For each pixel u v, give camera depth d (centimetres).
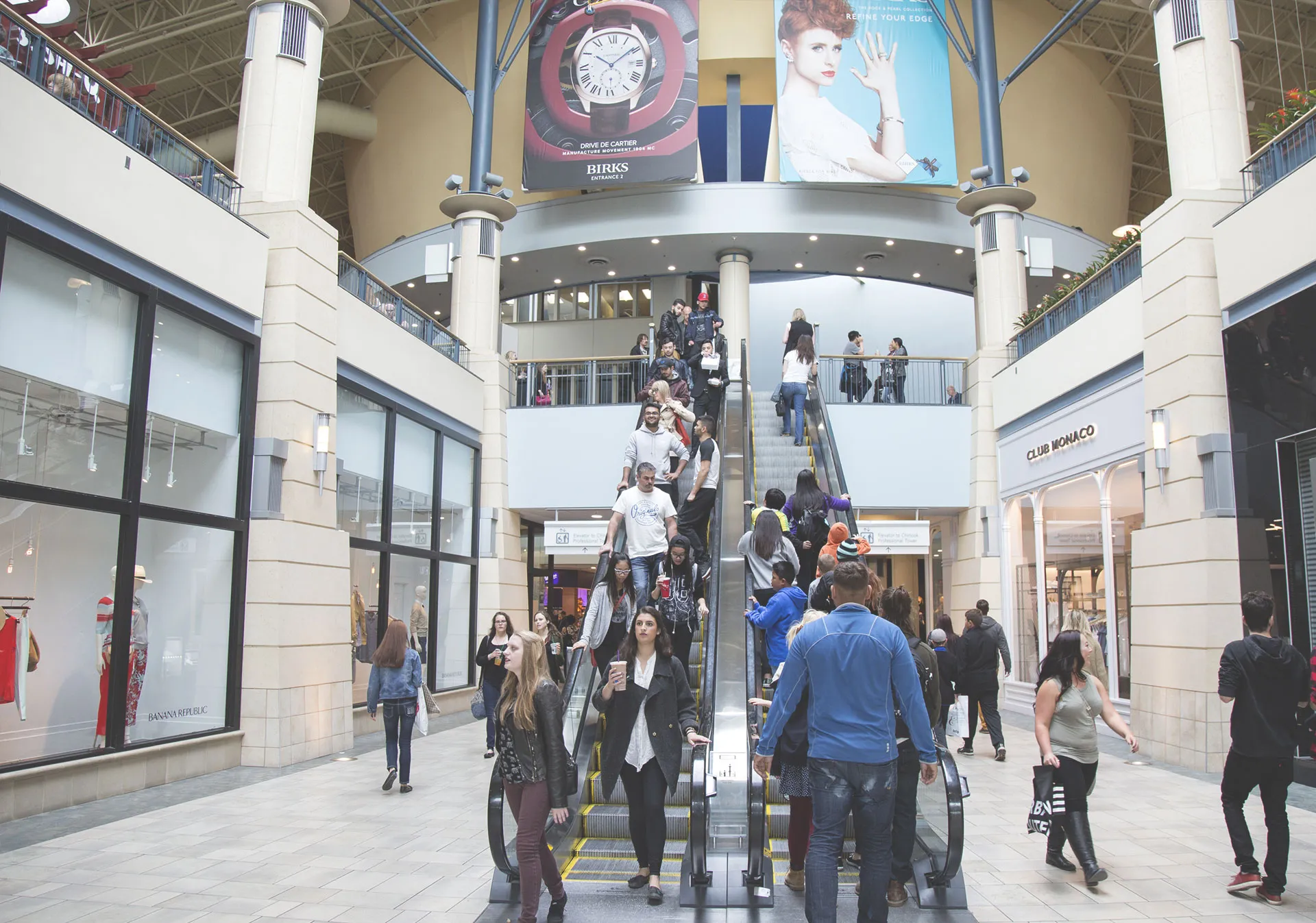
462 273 1927
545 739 484
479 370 1878
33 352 786
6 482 745
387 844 669
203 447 1005
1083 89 2472
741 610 762
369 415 1380
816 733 420
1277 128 1018
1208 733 934
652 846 539
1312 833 682
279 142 1205
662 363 1598
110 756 828
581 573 2394
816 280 2567
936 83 2148
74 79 849
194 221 976
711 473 1072
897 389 1858
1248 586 941
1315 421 854
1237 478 966
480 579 1803
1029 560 1575
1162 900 539
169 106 2719
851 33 2150
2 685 746
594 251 2273
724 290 2261
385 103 2609
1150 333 1091
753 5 2253
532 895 475
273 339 1104
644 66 2141
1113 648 1229
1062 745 580
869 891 405
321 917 514
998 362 1762
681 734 568
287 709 1028
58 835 693
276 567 1040
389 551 1420
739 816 638
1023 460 1595
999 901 540
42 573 791
